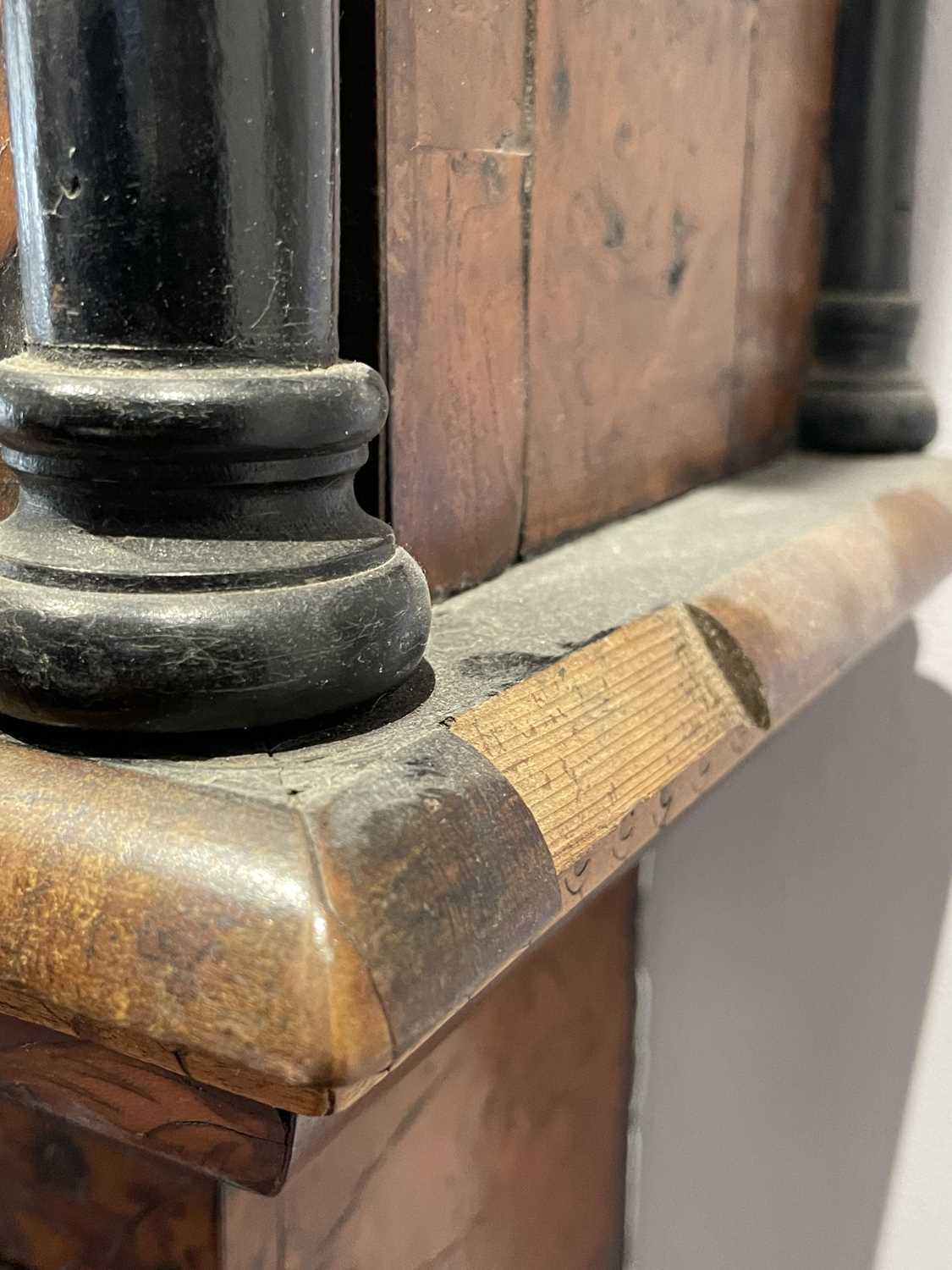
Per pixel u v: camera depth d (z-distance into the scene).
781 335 0.23
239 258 0.10
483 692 0.12
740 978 0.27
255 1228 0.13
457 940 0.09
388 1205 0.16
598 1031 0.24
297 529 0.11
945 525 0.22
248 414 0.10
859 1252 0.28
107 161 0.10
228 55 0.09
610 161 0.17
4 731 0.11
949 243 0.24
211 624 0.10
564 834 0.11
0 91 0.12
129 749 0.10
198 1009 0.09
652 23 0.17
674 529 0.19
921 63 0.23
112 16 0.09
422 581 0.12
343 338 0.13
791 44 0.21
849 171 0.23
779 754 0.26
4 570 0.10
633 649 0.14
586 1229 0.25
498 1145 0.20
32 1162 0.13
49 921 0.09
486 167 0.14
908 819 0.25
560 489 0.17
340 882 0.09
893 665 0.25
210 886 0.09
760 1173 0.28
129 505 0.10
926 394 0.24
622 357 0.18
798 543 0.18
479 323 0.15
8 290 0.12
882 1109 0.27
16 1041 0.11
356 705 0.11
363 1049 0.08
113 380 0.10
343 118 0.13
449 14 0.13
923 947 0.26
